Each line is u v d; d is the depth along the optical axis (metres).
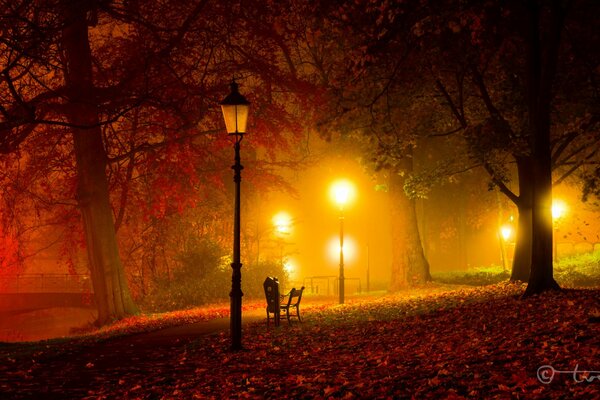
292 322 19.94
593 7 20.44
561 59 22.52
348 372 10.77
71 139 28.88
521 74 23.28
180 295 31.42
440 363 10.44
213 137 30.03
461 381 8.89
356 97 21.50
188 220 35.25
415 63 21.17
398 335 14.86
